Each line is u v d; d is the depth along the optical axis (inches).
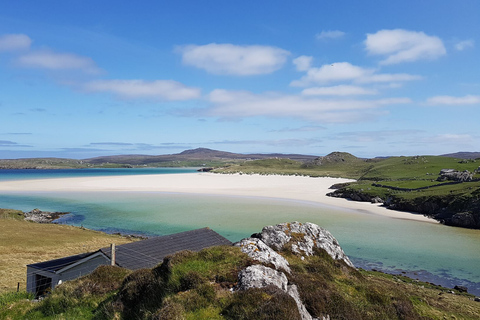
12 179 7391.7
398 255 1851.6
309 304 499.2
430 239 2228.1
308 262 774.5
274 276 498.6
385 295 706.8
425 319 681.0
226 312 420.8
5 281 1123.3
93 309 560.7
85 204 3636.8
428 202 3238.2
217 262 549.3
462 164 6688.0
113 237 2095.2
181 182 6579.7
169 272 526.6
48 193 4618.6
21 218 2726.4
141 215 2984.7
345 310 521.3
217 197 4274.1
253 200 4001.0
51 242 1776.6
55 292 622.8
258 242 626.8
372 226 2618.1
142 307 485.7
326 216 2994.6
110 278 667.4
